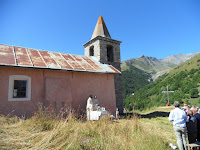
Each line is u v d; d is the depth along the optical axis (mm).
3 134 3990
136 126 5492
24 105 7703
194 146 3955
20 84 8031
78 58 12336
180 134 4234
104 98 10883
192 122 4457
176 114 4289
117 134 4832
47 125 4938
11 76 7660
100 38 14508
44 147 3416
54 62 9516
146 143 4293
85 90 10070
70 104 8688
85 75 10352
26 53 9633
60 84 8875
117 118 8938
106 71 10891
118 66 15539
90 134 4664
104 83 11180
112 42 15586
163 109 18031
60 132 4312
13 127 4812
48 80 8562
